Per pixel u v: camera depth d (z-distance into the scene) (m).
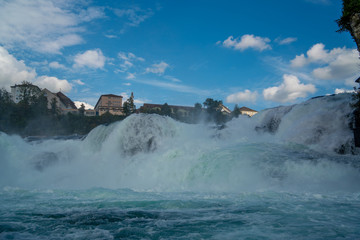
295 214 5.46
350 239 4.02
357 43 12.30
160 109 103.88
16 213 5.92
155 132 15.92
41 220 5.36
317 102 13.20
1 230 4.75
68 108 120.94
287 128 13.41
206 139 14.61
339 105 12.00
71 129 73.06
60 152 17.67
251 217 5.34
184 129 16.39
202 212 5.86
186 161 11.48
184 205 6.53
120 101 124.56
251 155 10.43
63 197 7.73
